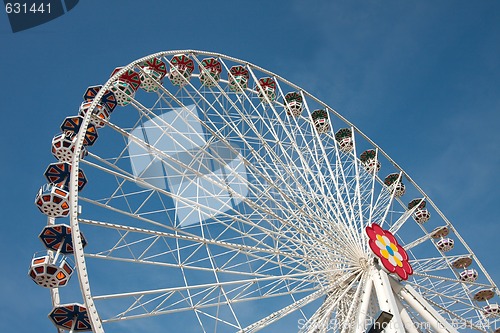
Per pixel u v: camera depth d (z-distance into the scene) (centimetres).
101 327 1455
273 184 2098
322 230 2119
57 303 1762
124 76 2273
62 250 1786
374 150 2970
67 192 1933
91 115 1928
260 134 2317
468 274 2833
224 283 1853
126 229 1770
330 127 2736
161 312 1727
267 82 2834
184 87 2533
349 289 2089
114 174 1895
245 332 1719
